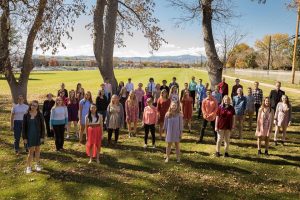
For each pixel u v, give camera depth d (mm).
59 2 17906
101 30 21375
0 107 24438
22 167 10531
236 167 10648
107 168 10469
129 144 13344
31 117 9875
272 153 12195
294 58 45844
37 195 8516
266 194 8633
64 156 11680
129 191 8742
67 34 18656
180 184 9211
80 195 8516
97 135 10844
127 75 74312
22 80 19188
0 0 17188
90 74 86000
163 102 13844
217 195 8547
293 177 9836
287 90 36625
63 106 12352
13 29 19406
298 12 31125
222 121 11438
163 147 12930
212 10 21047
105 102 14602
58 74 87562
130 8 24875
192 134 15234
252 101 15766
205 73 84188
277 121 13250
